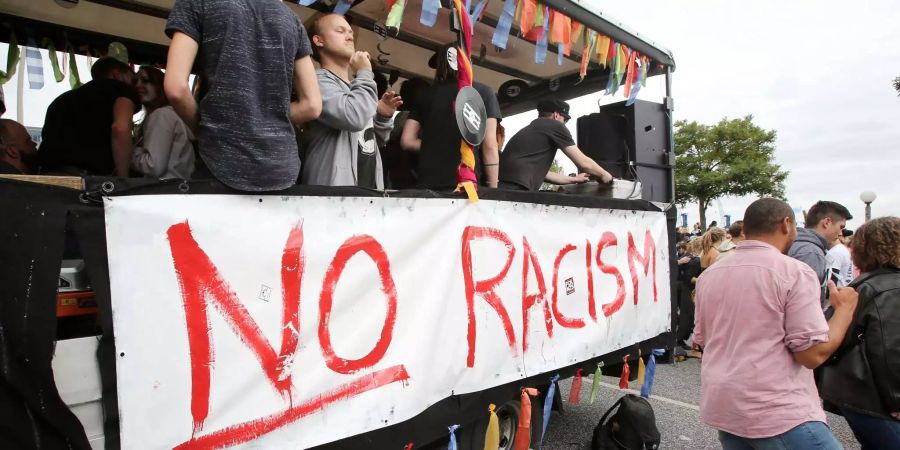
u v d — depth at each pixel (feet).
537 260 9.51
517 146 11.68
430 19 7.75
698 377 18.76
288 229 5.93
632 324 12.01
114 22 12.41
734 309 7.02
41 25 12.09
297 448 5.87
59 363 4.45
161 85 8.73
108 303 4.64
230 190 5.47
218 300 5.32
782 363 6.61
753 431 6.62
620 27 12.03
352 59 7.35
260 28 5.55
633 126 13.82
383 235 6.91
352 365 6.45
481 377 8.25
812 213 13.85
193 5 5.36
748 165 111.55
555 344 9.80
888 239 7.83
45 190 4.37
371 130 8.27
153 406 4.84
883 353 7.39
